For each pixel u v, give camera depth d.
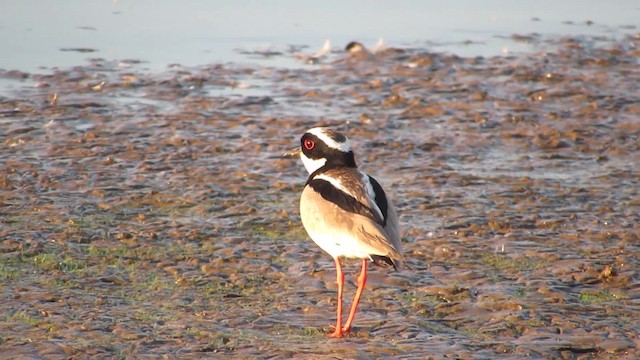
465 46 25.12
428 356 9.73
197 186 15.09
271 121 18.64
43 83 20.48
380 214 10.33
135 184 15.08
